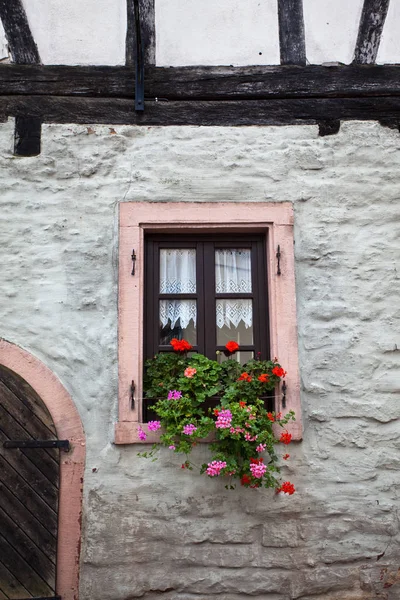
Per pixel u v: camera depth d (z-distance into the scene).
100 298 3.74
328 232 3.87
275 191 3.91
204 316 3.88
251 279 3.94
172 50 4.07
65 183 3.87
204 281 3.92
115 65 4.05
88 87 4.01
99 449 3.58
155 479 3.56
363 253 3.85
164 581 3.46
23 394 3.62
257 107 4.04
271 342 3.77
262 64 4.07
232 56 4.07
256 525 3.54
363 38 4.07
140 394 3.63
